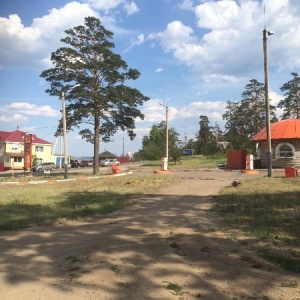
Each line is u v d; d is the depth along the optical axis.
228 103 76.06
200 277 5.23
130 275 5.36
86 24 35.34
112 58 35.84
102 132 38.47
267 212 9.95
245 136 68.06
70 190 18.89
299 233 7.50
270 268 5.52
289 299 4.49
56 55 34.88
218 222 8.94
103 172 43.03
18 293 4.80
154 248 6.71
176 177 24.88
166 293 4.71
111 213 10.97
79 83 35.44
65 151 30.88
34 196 15.83
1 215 10.61
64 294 4.75
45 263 6.01
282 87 68.50
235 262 5.83
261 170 31.53
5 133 71.19
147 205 12.30
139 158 89.81
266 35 22.12
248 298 4.55
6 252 6.75
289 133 33.41
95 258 6.18
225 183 19.72
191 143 102.88
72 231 8.55
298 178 20.27
